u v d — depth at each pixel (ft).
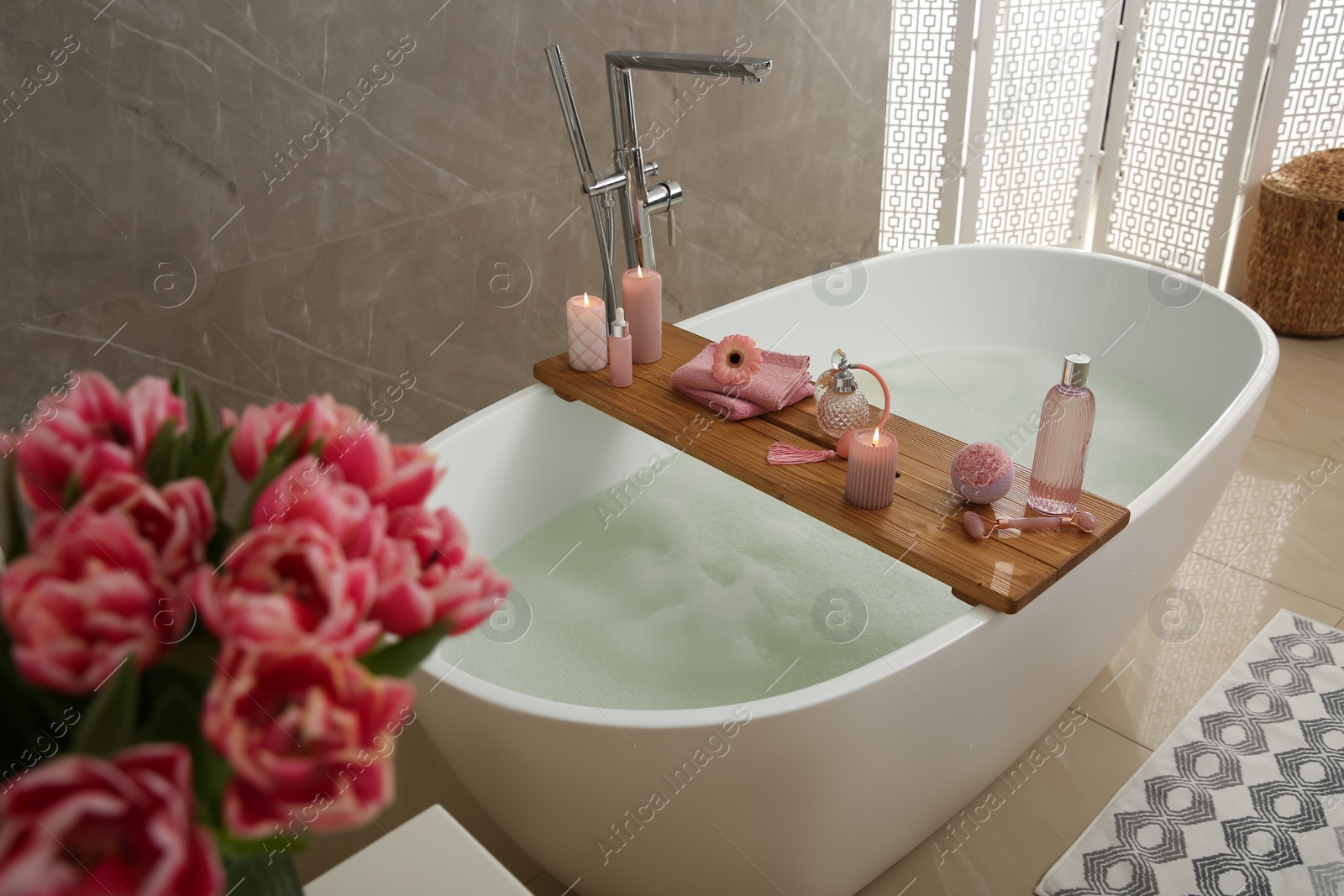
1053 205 12.11
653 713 4.34
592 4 8.56
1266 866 5.61
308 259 7.76
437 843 2.68
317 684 1.18
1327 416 9.90
